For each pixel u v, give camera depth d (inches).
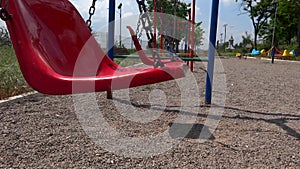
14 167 60.2
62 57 79.3
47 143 74.0
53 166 61.4
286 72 346.3
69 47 84.2
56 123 91.7
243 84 208.5
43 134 80.7
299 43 946.1
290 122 103.8
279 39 1195.9
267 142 81.1
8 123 88.8
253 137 85.3
